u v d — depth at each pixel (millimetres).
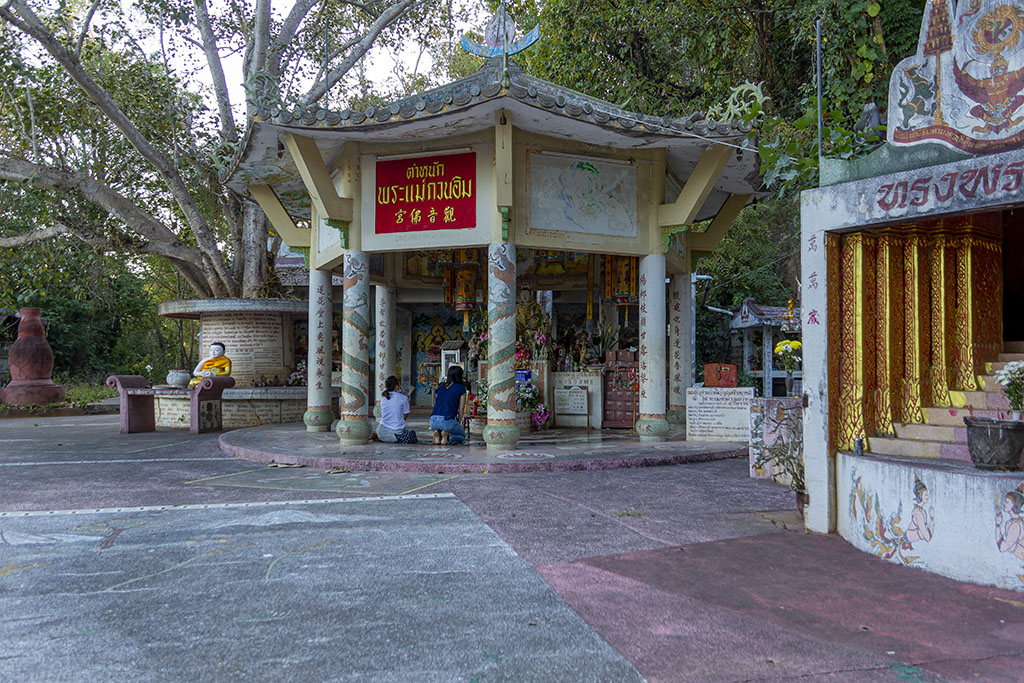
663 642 3658
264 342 18062
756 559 5188
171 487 8219
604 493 7695
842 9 12875
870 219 5516
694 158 11805
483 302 15828
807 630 3832
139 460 10672
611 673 3285
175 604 4242
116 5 17453
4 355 29547
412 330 21906
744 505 7078
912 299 6070
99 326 35156
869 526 5355
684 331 14133
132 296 36344
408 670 3316
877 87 13688
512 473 9094
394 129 10211
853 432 5887
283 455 10023
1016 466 4746
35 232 19078
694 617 4023
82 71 15852
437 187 10734
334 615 4047
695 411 12047
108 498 7555
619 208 11148
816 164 6234
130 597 4371
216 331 18141
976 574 4629
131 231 19312
